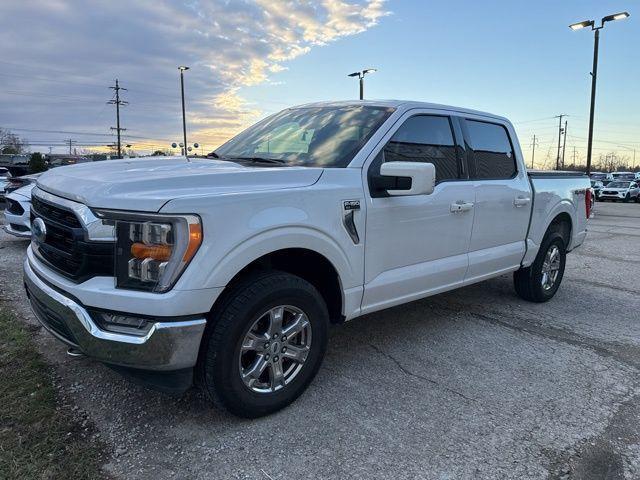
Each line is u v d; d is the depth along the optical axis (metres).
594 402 3.31
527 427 2.97
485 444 2.78
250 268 2.97
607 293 6.23
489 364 3.87
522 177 4.99
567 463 2.64
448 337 4.41
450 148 4.18
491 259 4.58
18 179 9.47
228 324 2.66
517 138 5.04
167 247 2.47
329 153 3.53
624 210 23.36
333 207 3.13
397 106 3.87
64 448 2.56
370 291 3.47
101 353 2.53
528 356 4.05
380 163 3.52
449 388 3.43
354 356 3.92
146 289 2.48
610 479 2.53
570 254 9.21
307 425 2.90
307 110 4.30
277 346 2.93
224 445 2.68
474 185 4.30
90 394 3.13
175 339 2.48
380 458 2.62
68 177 3.00
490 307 5.40
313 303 3.05
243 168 3.12
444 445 2.76
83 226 2.54
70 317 2.58
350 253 3.27
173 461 2.53
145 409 3.00
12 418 2.79
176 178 2.70
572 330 4.73
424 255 3.88
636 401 3.35
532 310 5.36
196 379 2.79
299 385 3.08
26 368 3.38
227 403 2.76
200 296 2.52
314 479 2.44
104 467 2.45
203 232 2.52
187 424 2.86
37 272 2.95
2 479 2.28
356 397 3.25
